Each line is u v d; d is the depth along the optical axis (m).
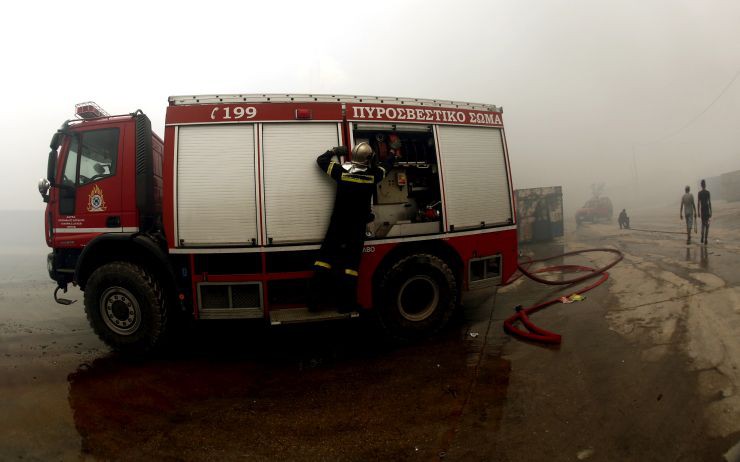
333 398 3.29
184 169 4.16
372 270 4.44
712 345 3.70
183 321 4.81
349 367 3.95
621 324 4.49
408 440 2.62
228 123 4.22
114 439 2.73
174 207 4.15
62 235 4.59
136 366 4.10
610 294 5.77
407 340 4.54
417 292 4.59
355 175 4.06
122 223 4.44
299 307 4.35
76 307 6.85
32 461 2.49
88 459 2.51
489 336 4.53
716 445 2.34
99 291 4.26
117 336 4.28
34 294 8.18
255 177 4.20
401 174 4.86
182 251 4.15
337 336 4.93
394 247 4.52
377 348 4.45
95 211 4.51
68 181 4.63
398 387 3.41
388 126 4.58
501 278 5.16
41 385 3.63
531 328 4.46
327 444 2.63
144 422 2.97
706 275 6.35
